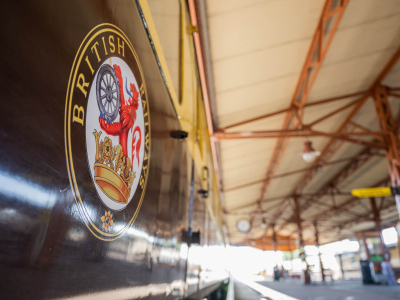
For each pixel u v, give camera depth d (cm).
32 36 48
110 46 78
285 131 1052
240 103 955
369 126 1473
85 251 60
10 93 43
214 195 591
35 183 46
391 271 1744
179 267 171
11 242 41
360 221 2986
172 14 181
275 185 2039
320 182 2219
